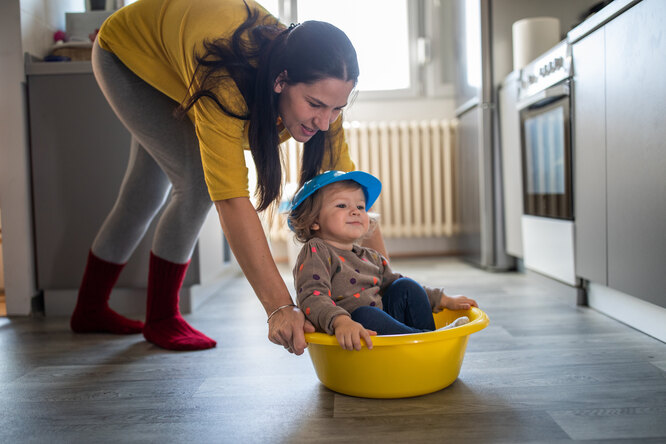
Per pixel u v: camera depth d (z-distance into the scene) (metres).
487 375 1.18
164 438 0.91
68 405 1.08
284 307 0.97
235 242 0.99
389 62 3.62
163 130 1.37
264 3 3.55
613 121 1.55
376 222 1.33
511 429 0.90
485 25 2.70
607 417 0.94
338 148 1.33
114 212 1.63
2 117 1.99
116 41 1.27
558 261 2.02
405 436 0.88
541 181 2.19
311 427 0.93
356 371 1.04
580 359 1.28
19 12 1.96
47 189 2.02
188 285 2.00
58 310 2.06
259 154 1.05
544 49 2.48
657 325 1.43
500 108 2.72
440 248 3.63
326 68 0.96
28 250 2.02
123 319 1.73
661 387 1.07
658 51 1.30
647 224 1.38
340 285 1.14
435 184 3.43
